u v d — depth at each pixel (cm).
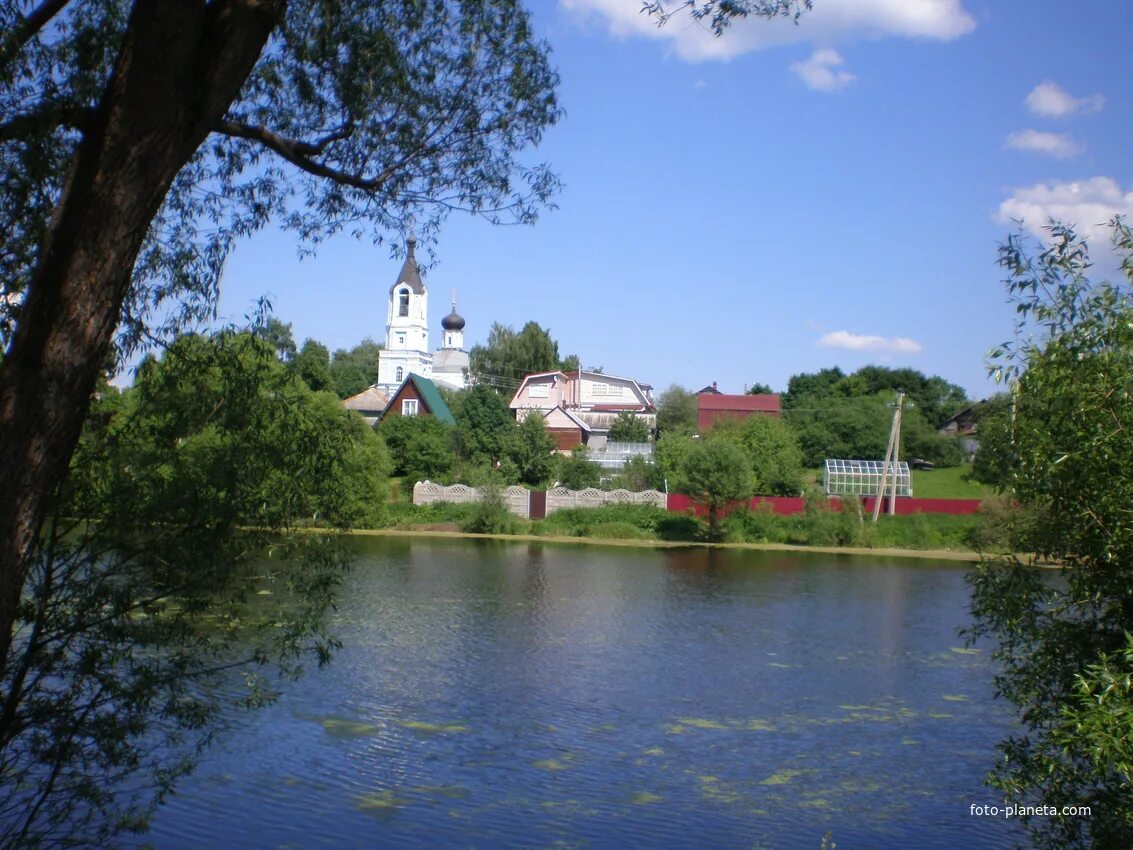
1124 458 745
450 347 12169
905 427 7950
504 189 1081
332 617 2723
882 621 2938
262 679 1209
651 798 1388
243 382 925
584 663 2230
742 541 5522
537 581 3641
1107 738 650
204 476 909
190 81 627
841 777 1493
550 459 6681
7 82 814
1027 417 822
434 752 1549
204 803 1285
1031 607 859
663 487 6350
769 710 1873
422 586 3419
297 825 1238
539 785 1426
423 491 6075
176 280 943
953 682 2130
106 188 601
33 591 855
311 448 977
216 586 941
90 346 598
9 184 881
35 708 857
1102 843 776
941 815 1344
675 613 3000
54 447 589
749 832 1273
